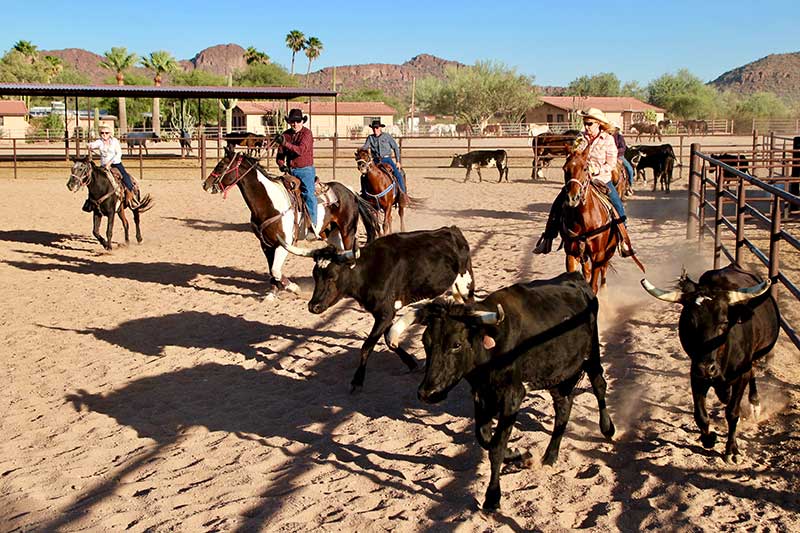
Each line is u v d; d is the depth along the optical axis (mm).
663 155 22438
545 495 4824
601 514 4523
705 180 12016
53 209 20562
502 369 4609
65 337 8914
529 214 18359
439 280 7262
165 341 8656
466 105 74625
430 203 20766
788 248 12375
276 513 4676
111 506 4855
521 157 35844
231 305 10234
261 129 64312
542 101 76125
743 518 4398
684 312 4949
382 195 14266
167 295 10914
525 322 4785
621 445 5504
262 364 7766
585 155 8344
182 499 4938
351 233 11789
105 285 11633
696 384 5121
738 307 4836
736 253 8555
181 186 25750
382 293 6750
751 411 5727
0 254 14281
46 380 7457
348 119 69000
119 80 45844
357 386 6820
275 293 10469
